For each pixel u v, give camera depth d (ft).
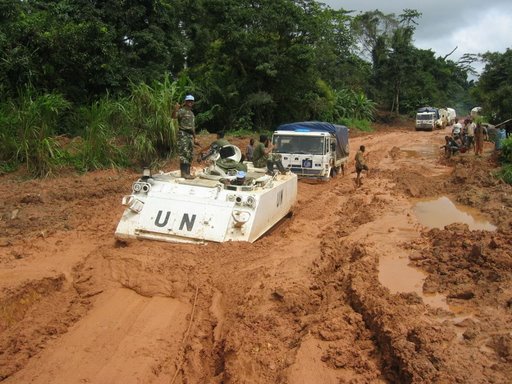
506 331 17.75
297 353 17.08
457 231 31.37
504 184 49.19
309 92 117.39
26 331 19.93
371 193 49.08
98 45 69.00
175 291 22.99
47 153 52.37
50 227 35.58
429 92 208.23
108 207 41.70
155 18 84.48
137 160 59.26
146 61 83.20
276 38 102.37
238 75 105.81
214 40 108.37
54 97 57.52
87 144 56.80
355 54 181.37
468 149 78.74
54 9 74.28
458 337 17.37
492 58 107.34
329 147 61.21
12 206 41.04
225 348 18.08
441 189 50.37
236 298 21.93
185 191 29.19
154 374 17.63
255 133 101.96
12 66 61.05
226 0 99.60
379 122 189.88
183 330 20.40
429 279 23.52
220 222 27.55
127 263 25.04
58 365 17.92
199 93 98.17
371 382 15.38
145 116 61.11
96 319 21.17
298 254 27.55
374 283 22.25
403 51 196.95
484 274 23.41
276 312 20.29
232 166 33.12
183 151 32.19
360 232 33.40
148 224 27.99
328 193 52.08
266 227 31.14
